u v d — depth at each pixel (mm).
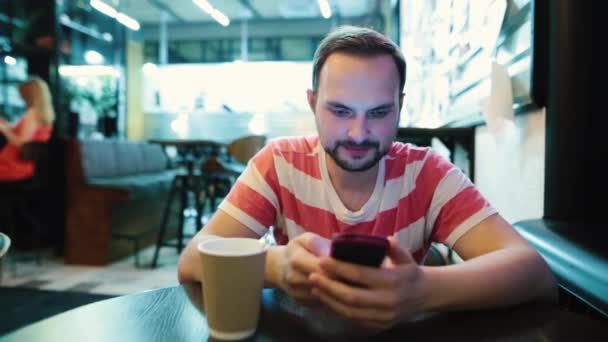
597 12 1235
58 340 541
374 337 569
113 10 5836
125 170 4496
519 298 683
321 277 580
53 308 2521
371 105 755
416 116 3643
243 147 4391
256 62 9016
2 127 3596
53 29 4223
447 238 929
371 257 556
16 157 3631
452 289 627
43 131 3756
